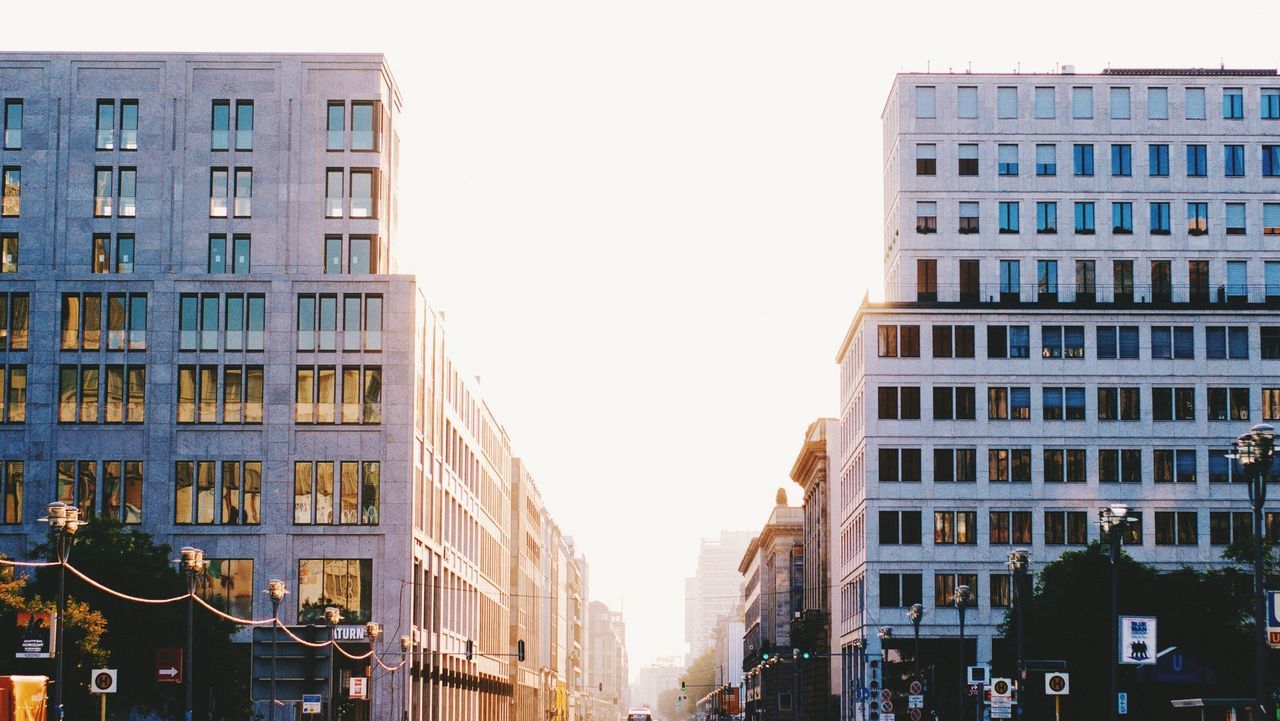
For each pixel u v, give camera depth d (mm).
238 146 91312
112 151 90688
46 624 41656
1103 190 107438
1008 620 82312
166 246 89875
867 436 105312
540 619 190500
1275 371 104250
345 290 88750
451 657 105312
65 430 87188
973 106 108750
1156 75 108438
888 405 105562
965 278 107188
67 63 91125
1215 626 74688
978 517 104438
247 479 87062
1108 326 105375
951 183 108062
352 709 82625
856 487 111812
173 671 53250
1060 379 105125
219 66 91750
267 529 86500
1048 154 108125
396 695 84812
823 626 136500
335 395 87812
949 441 104938
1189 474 103750
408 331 88312
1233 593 77000
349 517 86812
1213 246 106688
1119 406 104625
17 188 89938
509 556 154125
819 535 141250
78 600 65312
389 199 95375
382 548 86500
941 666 103438
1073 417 104750
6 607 58344
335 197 91250
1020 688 62000
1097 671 73625
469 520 116750
